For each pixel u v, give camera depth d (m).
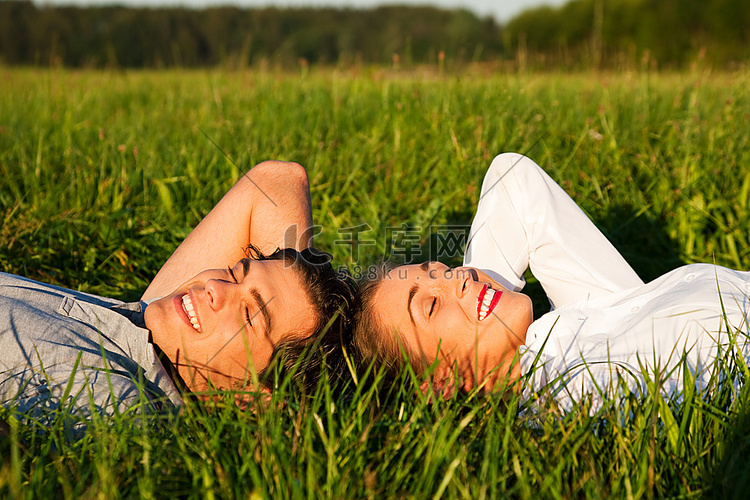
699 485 1.42
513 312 2.02
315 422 1.57
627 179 3.50
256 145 4.01
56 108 5.40
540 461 1.48
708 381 1.76
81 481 1.37
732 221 3.07
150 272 2.91
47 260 2.90
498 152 3.84
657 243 3.10
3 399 1.81
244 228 2.46
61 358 1.86
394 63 5.50
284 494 1.36
